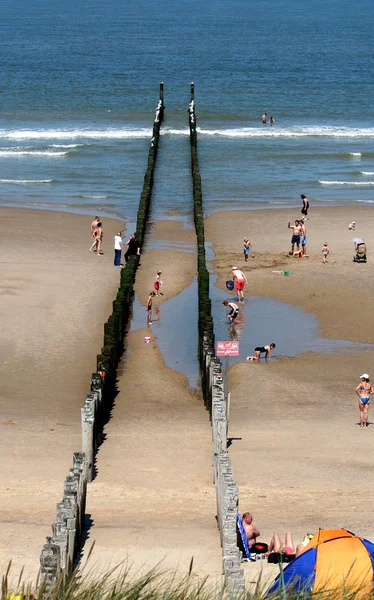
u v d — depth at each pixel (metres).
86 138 128.25
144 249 77.00
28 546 27.45
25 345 54.69
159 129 133.00
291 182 103.25
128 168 109.06
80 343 55.66
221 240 80.19
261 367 52.66
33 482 34.59
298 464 37.53
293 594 16.48
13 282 65.50
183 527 29.72
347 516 31.11
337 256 75.00
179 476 36.06
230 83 189.88
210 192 98.00
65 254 73.94
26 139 127.00
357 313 62.06
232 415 45.03
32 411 45.22
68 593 16.02
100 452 39.16
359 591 16.77
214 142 127.12
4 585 15.79
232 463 37.50
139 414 45.53
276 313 62.34
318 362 53.72
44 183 100.19
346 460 38.19
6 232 79.44
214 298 65.50
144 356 54.91
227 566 23.80
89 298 63.47
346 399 47.75
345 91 183.62
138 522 30.25
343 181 104.38
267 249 77.31
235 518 26.88
